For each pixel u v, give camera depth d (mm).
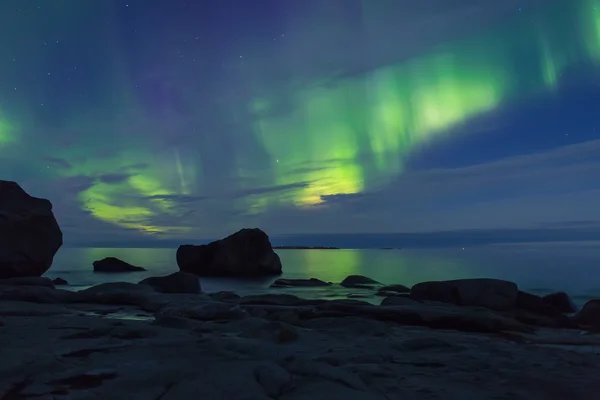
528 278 17328
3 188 19922
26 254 19031
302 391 3184
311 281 17672
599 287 14734
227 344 4555
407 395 3236
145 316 8648
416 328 7480
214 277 23453
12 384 3283
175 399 2900
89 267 30906
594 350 5934
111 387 3176
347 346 5082
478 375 3834
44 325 6125
